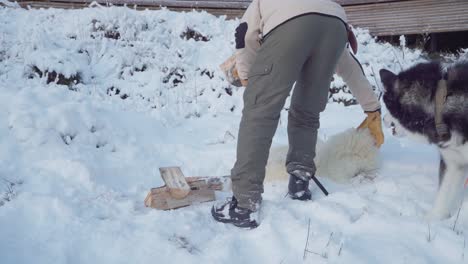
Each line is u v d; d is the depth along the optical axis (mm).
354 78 3367
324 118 5270
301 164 3080
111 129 4285
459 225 2648
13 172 3287
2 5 7379
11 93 4453
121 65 6000
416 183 3320
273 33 2541
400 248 2324
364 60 6379
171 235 2475
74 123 4074
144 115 5012
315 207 2809
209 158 4020
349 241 2408
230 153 4090
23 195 2836
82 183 3186
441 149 2771
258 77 2584
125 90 5656
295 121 3059
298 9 2531
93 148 3922
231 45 6574
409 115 2912
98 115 4422
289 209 2818
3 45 5910
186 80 6062
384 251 2307
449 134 2689
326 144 3645
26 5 7590
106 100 5340
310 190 3297
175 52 6371
